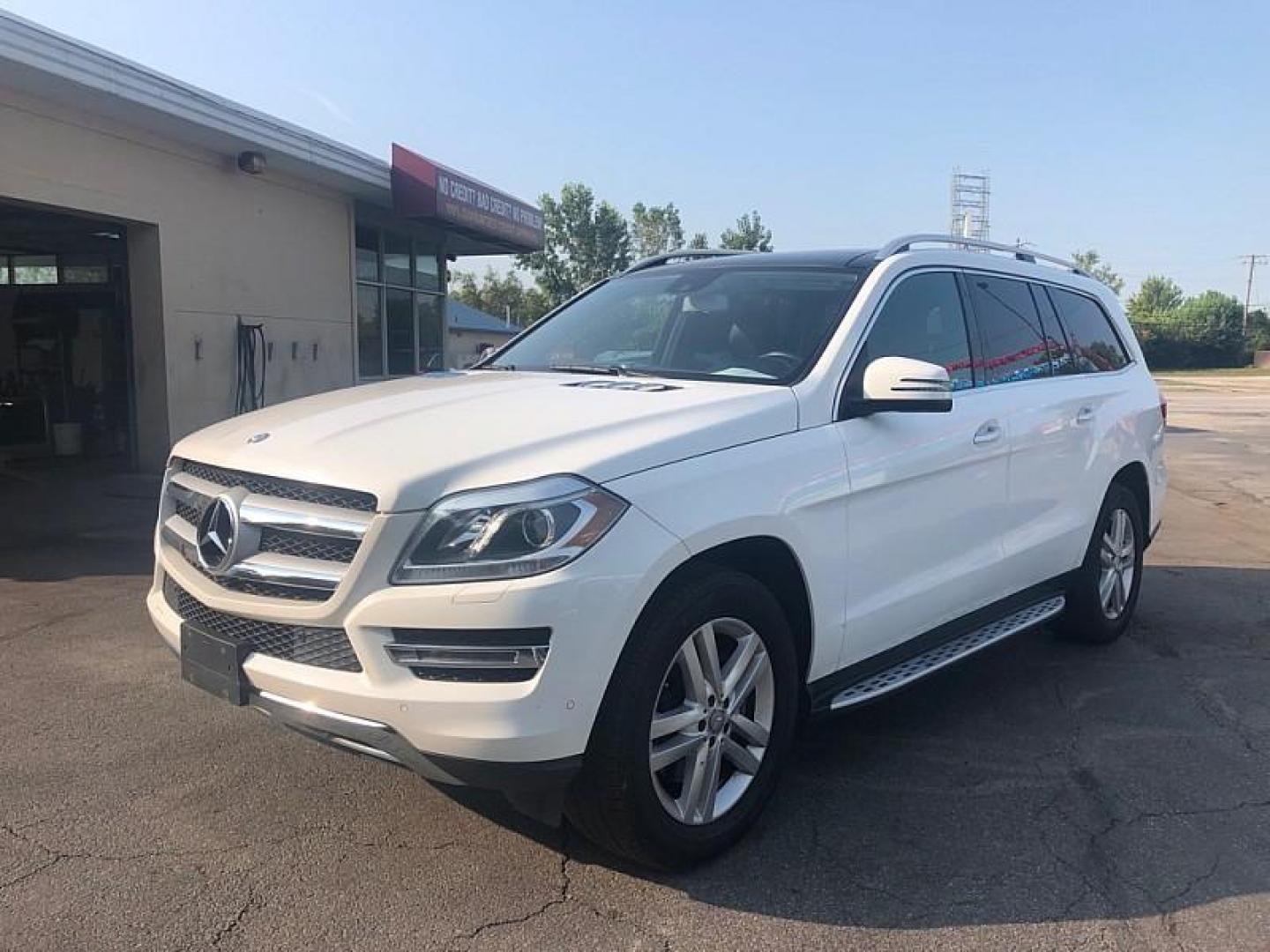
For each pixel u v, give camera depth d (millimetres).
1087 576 5504
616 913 3061
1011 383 4863
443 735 2834
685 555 3080
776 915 3068
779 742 3537
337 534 2969
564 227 74062
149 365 11758
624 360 4441
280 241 13469
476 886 3193
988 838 3553
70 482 11539
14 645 5531
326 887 3174
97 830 3504
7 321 14211
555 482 2900
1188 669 5422
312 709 3020
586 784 3041
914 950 2904
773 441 3494
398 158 14406
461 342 41344
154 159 11367
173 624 3523
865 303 4117
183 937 2902
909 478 3992
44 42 8984
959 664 4336
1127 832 3607
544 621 2801
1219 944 2939
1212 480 14430
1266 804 3838
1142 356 6301
